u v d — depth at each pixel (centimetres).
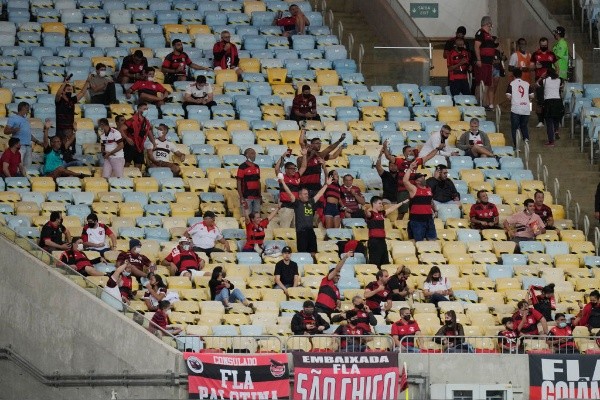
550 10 10619
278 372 7138
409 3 11200
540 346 7488
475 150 9169
